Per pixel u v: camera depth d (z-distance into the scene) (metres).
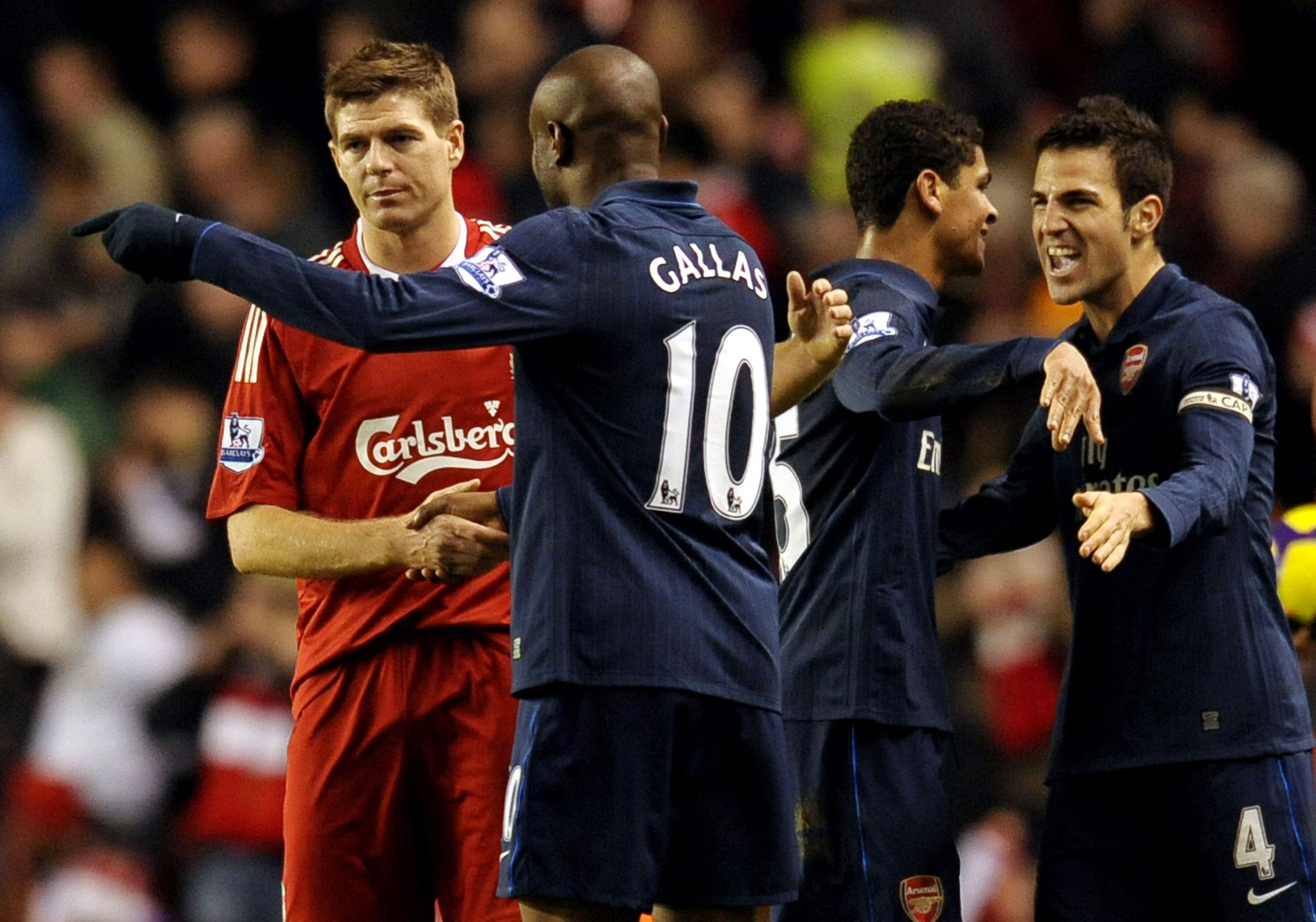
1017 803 31.58
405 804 18.42
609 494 15.70
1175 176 41.28
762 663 16.05
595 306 15.59
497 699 18.19
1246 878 17.16
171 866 32.75
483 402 18.25
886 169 18.70
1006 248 39.25
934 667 18.20
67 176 42.81
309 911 18.50
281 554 17.83
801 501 18.39
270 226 41.47
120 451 37.53
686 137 40.59
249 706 31.67
